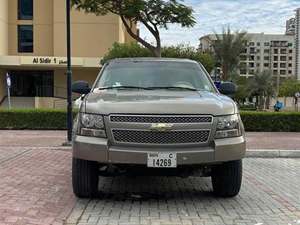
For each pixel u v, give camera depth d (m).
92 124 6.98
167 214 6.94
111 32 47.34
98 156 6.87
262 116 20.62
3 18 46.94
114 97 7.41
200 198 7.98
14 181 9.16
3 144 15.27
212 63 36.56
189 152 6.82
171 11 22.81
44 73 48.56
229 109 7.18
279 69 104.06
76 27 47.16
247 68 58.75
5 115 20.81
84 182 7.48
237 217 6.82
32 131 20.06
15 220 6.45
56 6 47.19
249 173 10.80
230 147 6.98
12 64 44.78
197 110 6.92
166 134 6.84
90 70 47.81
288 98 89.31
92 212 7.01
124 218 6.71
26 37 49.19
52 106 45.66
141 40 23.50
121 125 6.84
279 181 9.80
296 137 18.17
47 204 7.40
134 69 8.69
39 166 11.04
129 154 6.79
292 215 6.98
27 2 49.12
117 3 22.84
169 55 34.62
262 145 15.35
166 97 7.37
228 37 50.28
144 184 9.13
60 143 15.48
